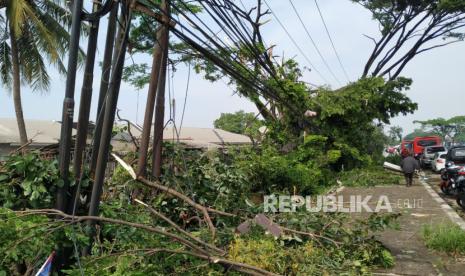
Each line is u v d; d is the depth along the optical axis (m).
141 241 6.29
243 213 9.19
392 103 23.58
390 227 8.13
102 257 5.73
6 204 6.29
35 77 18.42
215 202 9.38
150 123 9.19
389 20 31.42
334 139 22.30
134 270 5.83
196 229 8.55
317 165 18.67
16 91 17.73
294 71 20.97
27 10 16.05
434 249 9.04
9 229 5.24
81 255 6.39
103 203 7.14
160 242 6.34
